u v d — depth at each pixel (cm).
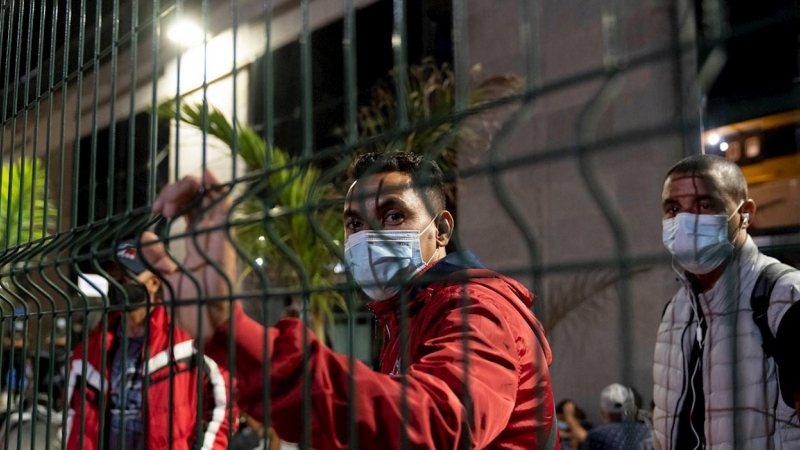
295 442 81
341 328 321
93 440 214
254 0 204
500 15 317
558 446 105
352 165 129
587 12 281
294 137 433
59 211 152
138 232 107
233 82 94
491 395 80
